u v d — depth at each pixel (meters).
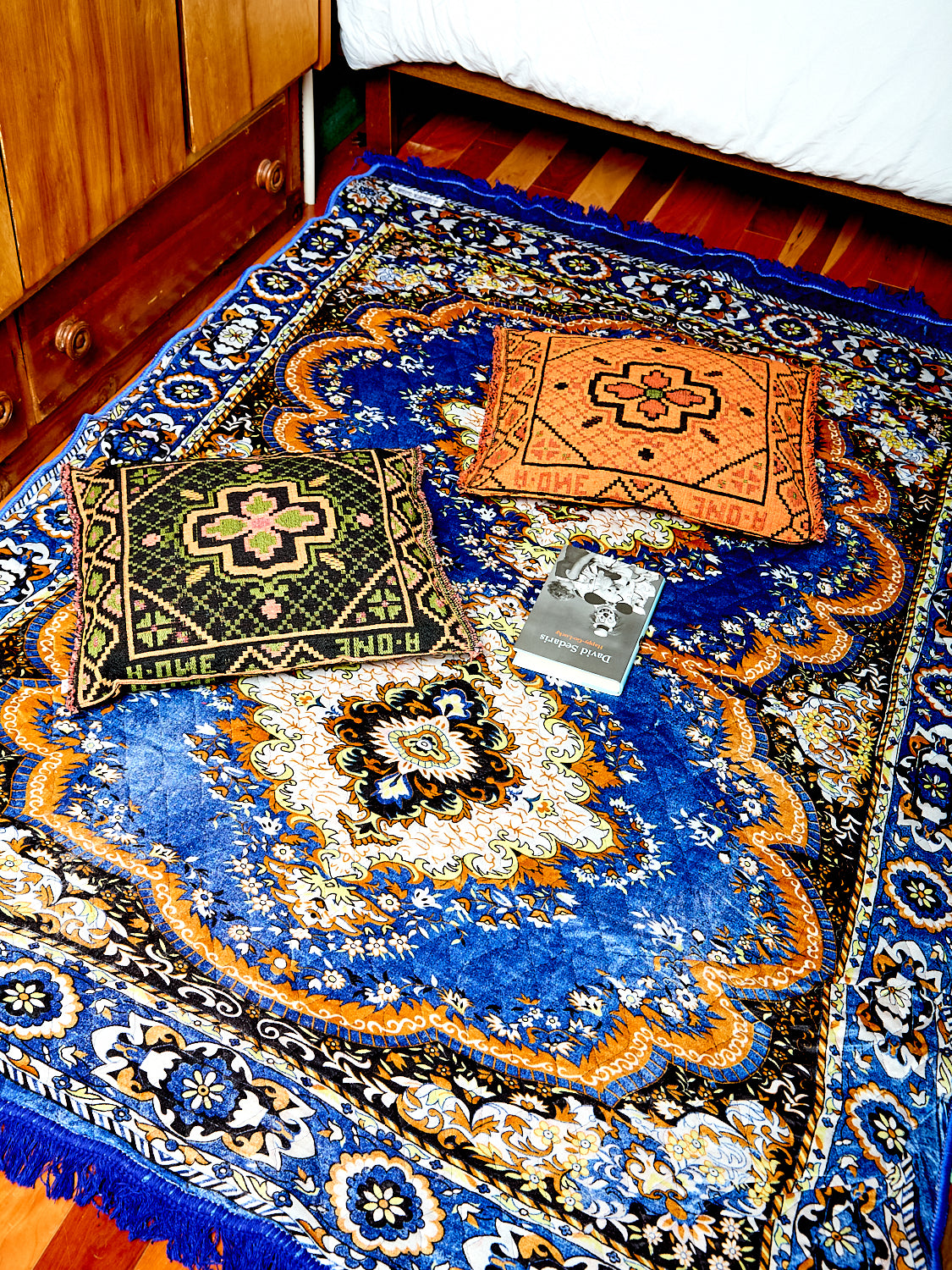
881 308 2.35
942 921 1.40
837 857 1.44
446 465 1.87
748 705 1.60
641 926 1.33
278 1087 1.15
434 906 1.32
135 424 1.84
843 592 1.79
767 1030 1.26
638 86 2.29
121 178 1.79
